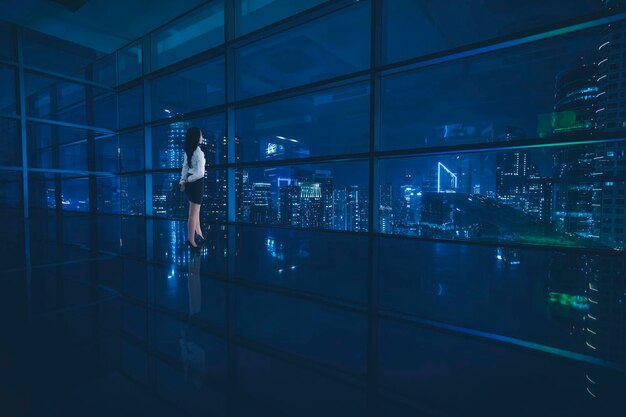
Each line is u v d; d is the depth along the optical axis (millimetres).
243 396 999
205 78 14266
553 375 1107
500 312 1691
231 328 1534
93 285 2283
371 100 3781
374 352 1284
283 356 1258
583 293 1976
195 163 3652
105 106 7449
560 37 2703
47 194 9047
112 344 1362
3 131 6293
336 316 1674
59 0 6086
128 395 1002
